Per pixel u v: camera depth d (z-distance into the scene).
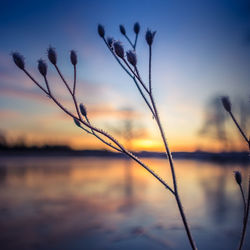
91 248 5.11
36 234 5.95
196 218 7.15
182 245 5.20
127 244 5.22
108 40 1.21
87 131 1.02
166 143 1.05
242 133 0.98
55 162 33.41
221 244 5.13
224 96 1.00
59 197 10.41
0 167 24.55
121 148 0.99
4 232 6.08
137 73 1.07
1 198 10.14
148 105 1.08
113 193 11.35
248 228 6.14
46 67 0.98
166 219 7.14
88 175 18.27
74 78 1.02
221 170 19.81
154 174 1.00
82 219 7.20
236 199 9.52
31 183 14.25
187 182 13.95
